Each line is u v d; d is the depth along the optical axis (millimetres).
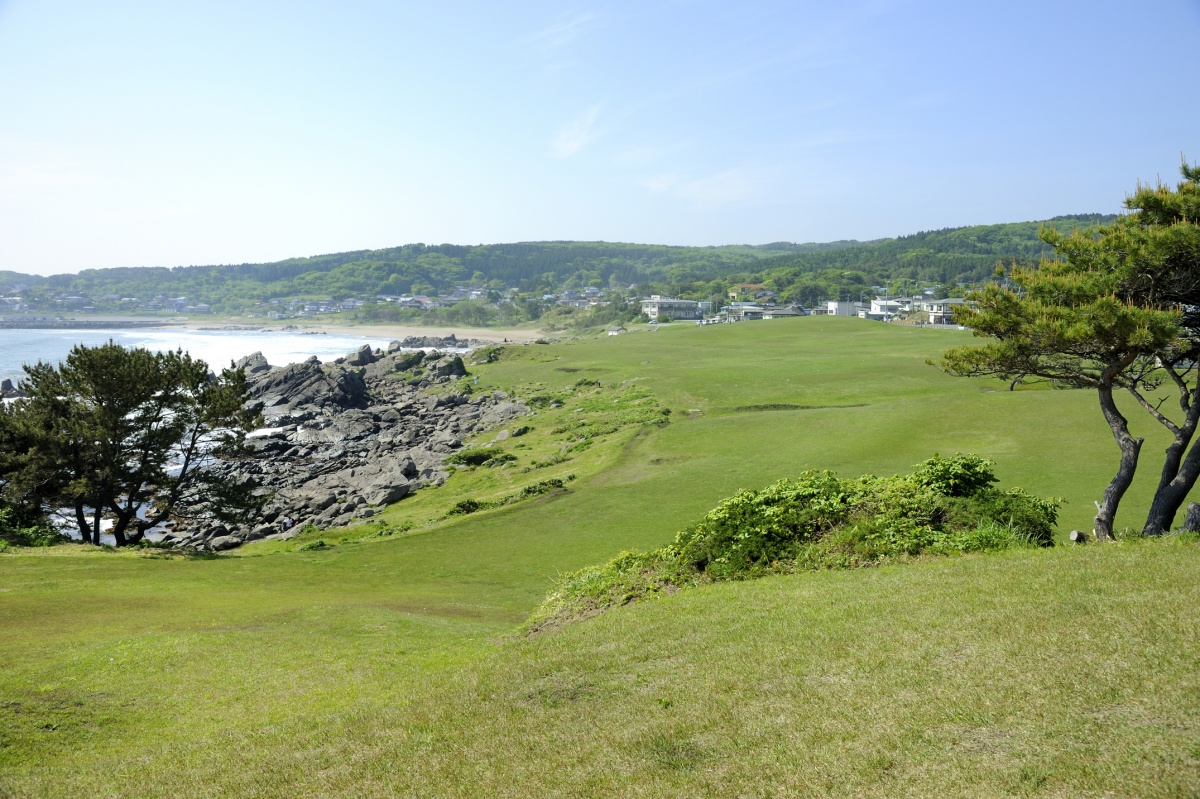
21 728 13945
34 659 18031
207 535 53219
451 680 14438
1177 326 17516
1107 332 18016
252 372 126562
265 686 16625
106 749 13516
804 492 20594
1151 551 14453
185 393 51562
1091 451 39125
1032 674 9656
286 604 26062
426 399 106438
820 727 9375
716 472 46094
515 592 29750
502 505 47031
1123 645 9969
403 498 60250
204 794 10391
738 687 11086
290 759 11320
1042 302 19703
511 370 119500
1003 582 13703
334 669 17703
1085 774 7363
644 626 15133
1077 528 27906
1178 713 8125
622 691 11930
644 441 59500
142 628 21438
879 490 20156
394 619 23031
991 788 7445
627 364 112750
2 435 43438
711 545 19875
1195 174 19312
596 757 9672
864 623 12812
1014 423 46562
